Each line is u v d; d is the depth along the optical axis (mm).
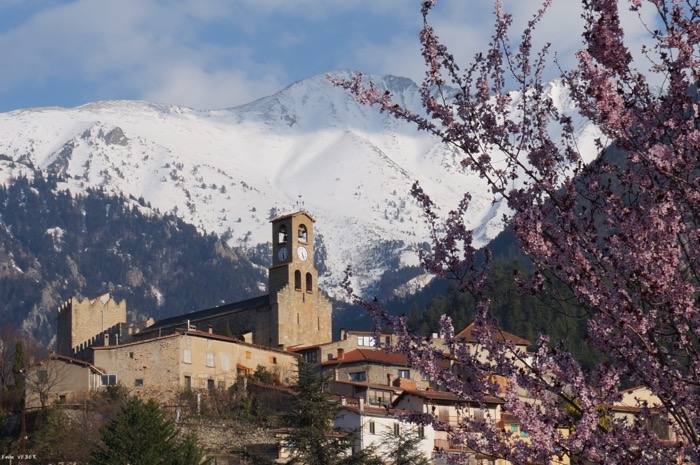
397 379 134875
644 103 25734
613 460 25062
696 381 25219
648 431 26359
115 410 112938
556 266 25766
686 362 26375
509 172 27156
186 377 136875
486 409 27641
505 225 28406
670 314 25594
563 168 26938
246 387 136750
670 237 25094
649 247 25094
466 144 27438
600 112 25219
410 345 28078
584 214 26281
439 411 96375
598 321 25812
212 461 100375
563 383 26234
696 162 24703
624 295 25359
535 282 27531
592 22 25328
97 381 133500
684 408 25828
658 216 25047
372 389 122062
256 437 110688
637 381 28297
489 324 27969
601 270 25859
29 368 131125
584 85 26250
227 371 141500
